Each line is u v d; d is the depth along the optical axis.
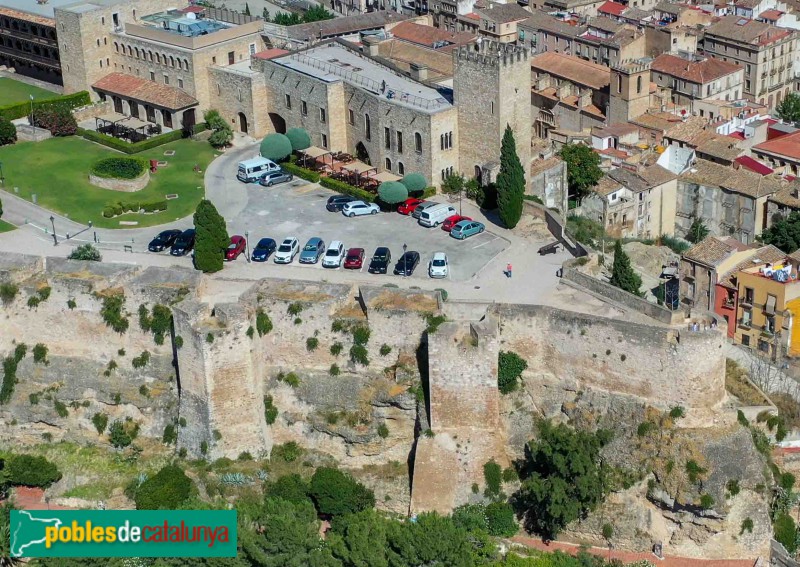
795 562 158.38
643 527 161.88
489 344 160.38
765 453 165.25
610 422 164.50
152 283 174.88
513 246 196.00
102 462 172.25
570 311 165.75
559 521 159.88
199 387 166.38
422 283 185.00
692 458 160.12
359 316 170.38
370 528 154.50
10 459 172.00
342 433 169.75
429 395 165.50
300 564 151.50
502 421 167.38
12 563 154.12
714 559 161.25
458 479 164.12
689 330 159.75
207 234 186.25
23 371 178.25
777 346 195.12
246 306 166.50
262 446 170.00
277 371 172.75
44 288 175.75
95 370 176.00
